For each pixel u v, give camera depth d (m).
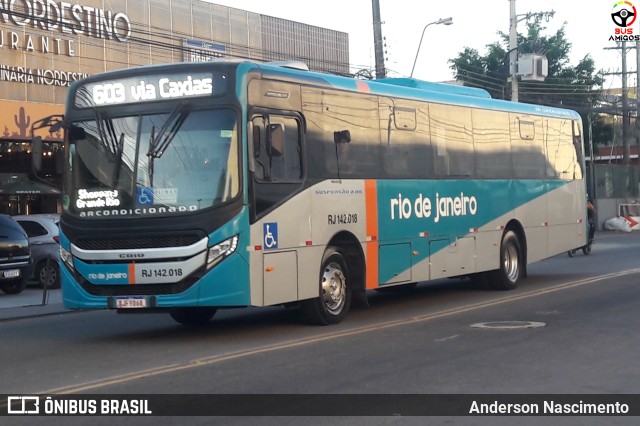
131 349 11.92
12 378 9.95
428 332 12.79
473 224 17.47
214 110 11.98
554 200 20.61
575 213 21.58
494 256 18.25
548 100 54.84
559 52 57.25
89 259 12.25
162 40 34.88
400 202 15.32
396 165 15.30
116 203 12.20
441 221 16.45
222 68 12.03
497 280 18.67
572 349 11.13
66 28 31.61
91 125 12.55
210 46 36.50
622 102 52.88
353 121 14.31
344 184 13.95
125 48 33.66
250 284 11.92
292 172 12.88
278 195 12.49
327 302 13.77
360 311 15.72
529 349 11.16
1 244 20.95
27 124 30.00
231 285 11.78
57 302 19.45
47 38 31.08
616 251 31.89
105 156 12.38
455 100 17.22
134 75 12.35
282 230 12.55
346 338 12.34
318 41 42.28
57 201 32.97
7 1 29.91
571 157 21.59
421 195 15.91
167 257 11.86
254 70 12.26
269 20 39.56
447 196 16.67
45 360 11.18
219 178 11.87
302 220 12.98
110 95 12.48
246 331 13.42
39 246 23.36
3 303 19.61
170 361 10.80
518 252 19.22
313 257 13.22
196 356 11.12
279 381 9.41
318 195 13.34
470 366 10.10
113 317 16.23
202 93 12.05
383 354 10.96
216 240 11.76
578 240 21.67
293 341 12.16
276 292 12.39
